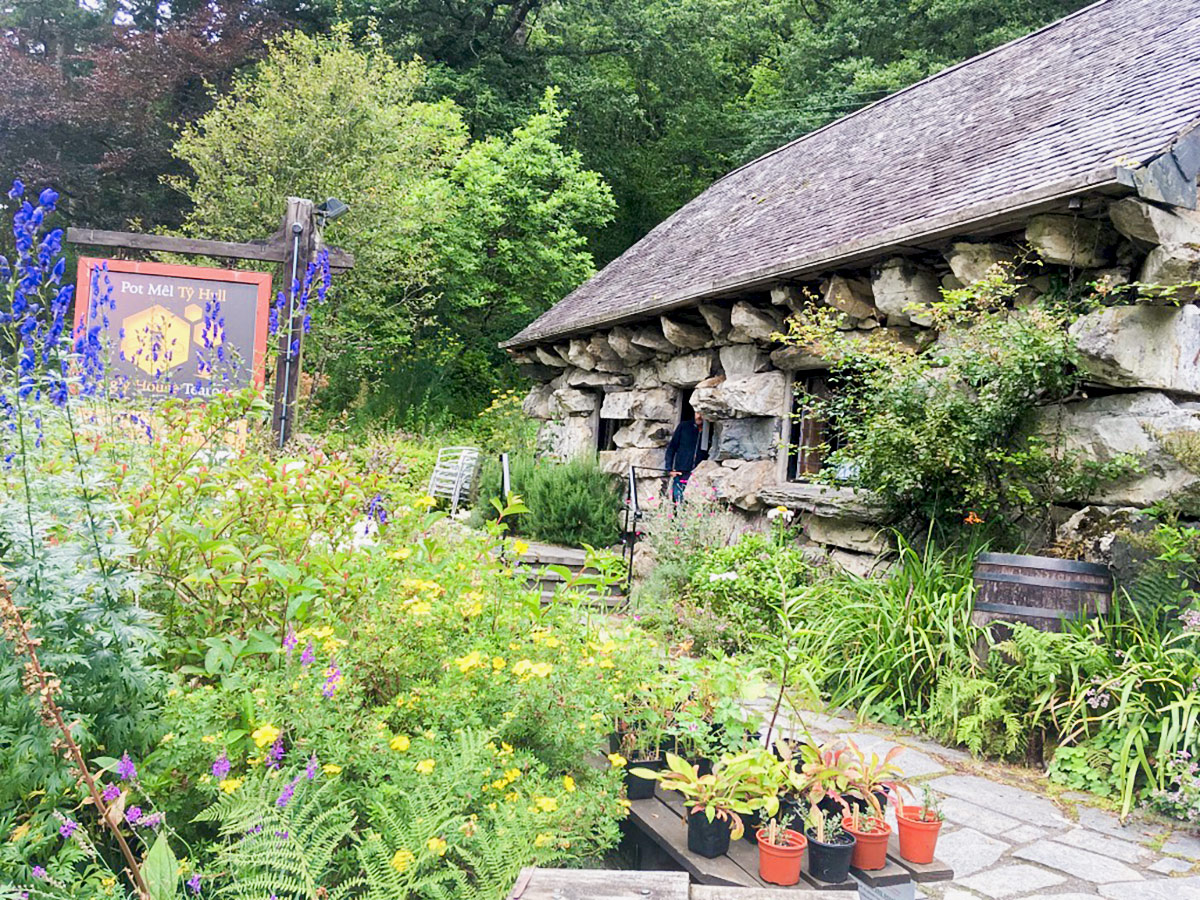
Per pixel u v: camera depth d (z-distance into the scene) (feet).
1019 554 17.57
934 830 9.75
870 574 20.39
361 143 46.83
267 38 65.05
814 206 30.30
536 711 8.97
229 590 10.55
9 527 7.55
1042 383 17.60
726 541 25.98
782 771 9.50
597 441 39.04
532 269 58.13
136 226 53.83
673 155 80.38
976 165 22.81
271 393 21.63
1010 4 64.54
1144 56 22.94
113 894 6.42
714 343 29.68
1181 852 11.73
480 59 71.61
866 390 20.83
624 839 10.41
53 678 6.30
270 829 6.53
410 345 56.90
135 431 13.16
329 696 8.09
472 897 6.76
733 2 85.05
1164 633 15.31
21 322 8.84
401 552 10.61
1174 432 15.64
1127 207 16.44
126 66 63.57
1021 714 15.24
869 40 72.95
